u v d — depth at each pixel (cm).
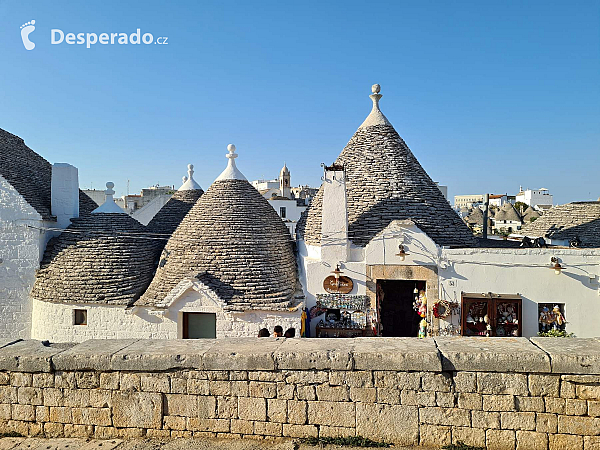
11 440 500
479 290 1082
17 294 1222
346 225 1138
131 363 494
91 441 491
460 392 450
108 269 1180
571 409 433
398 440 456
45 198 1374
